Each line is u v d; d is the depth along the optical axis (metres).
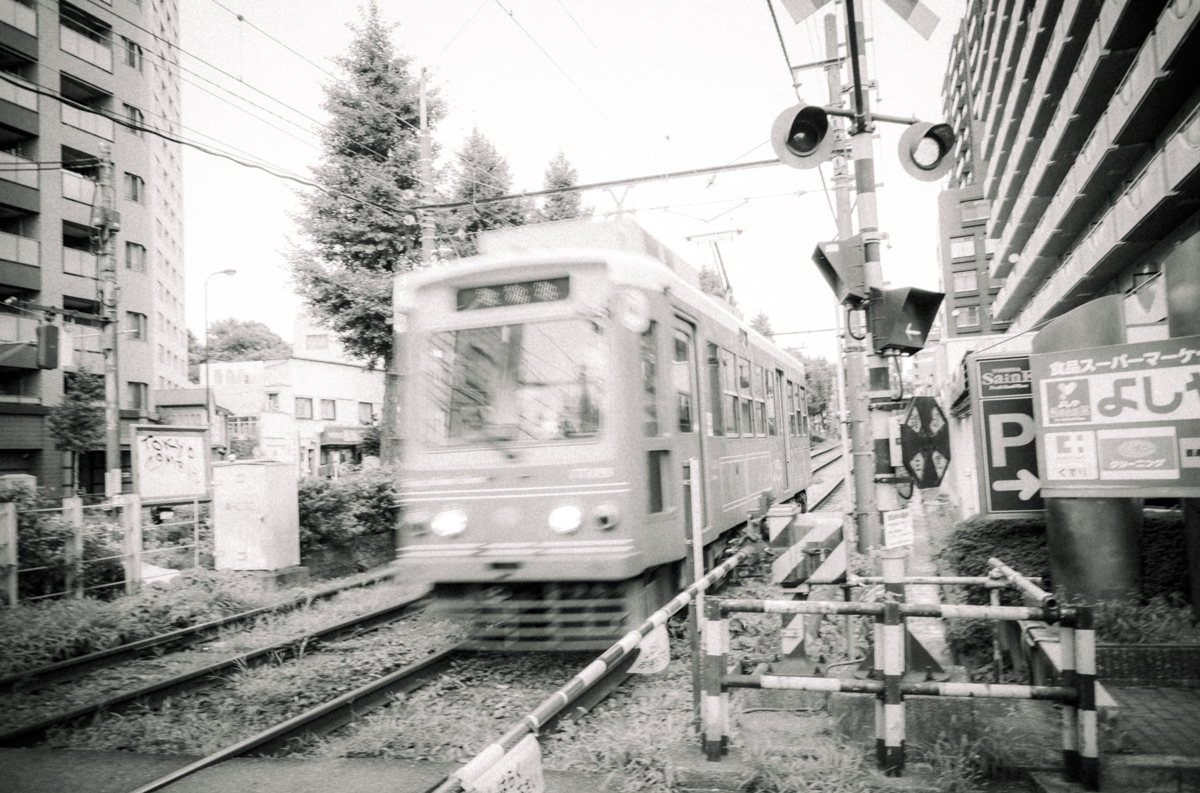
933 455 4.68
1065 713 4.03
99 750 5.39
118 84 29.91
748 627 7.54
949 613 4.14
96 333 28.27
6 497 10.40
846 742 4.61
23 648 7.53
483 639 7.16
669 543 7.02
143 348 31.59
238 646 8.17
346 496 13.35
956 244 50.00
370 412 51.66
